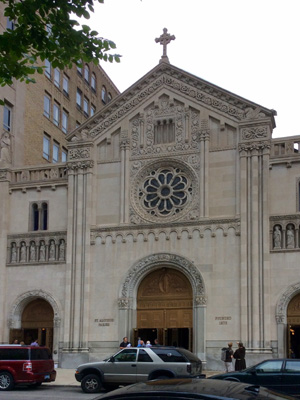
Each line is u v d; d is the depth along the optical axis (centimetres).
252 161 4172
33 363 3033
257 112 4234
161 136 4503
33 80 1614
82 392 2959
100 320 4294
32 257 4622
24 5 1462
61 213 4647
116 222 4447
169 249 4247
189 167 4347
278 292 3953
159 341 4197
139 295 4325
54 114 6406
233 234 4122
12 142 5397
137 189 4453
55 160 6353
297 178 4103
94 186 4553
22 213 4753
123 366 2878
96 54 1617
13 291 4609
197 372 2864
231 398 841
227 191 4216
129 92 4603
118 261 4350
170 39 4634
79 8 1501
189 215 4266
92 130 4650
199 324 4041
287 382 2380
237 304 4012
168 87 4531
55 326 4416
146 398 873
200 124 4384
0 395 2775
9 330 4550
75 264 4431
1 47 1504
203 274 4122
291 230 4028
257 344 3891
